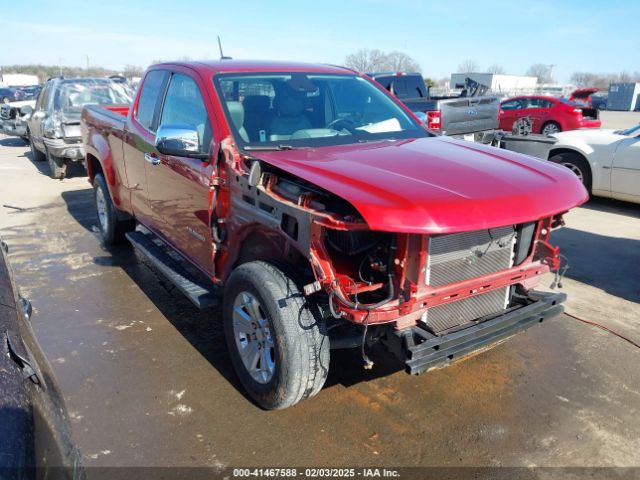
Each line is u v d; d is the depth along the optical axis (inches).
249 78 156.9
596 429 123.0
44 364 75.0
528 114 746.8
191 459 113.7
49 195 364.8
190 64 167.2
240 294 127.1
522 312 121.2
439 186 107.4
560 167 131.2
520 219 105.1
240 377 132.0
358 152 132.8
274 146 139.8
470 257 113.2
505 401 133.3
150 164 179.0
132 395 136.0
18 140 740.0
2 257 94.7
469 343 111.1
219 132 140.7
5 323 70.4
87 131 246.1
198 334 167.9
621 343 161.5
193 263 161.8
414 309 106.3
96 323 175.3
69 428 71.2
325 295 117.6
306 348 113.7
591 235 269.7
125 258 237.0
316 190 110.1
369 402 132.9
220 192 138.9
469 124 303.6
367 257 112.4
